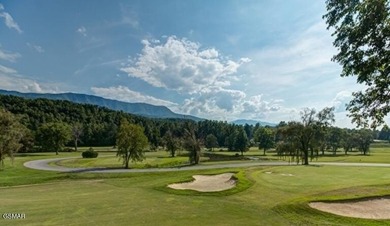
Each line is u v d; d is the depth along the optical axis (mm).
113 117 159000
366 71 9891
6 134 48500
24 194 22062
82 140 130875
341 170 34406
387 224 14211
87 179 34500
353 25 10102
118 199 19250
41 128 97875
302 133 58250
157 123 168000
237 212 15711
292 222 14609
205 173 34656
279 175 29219
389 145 170750
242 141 110562
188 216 14523
